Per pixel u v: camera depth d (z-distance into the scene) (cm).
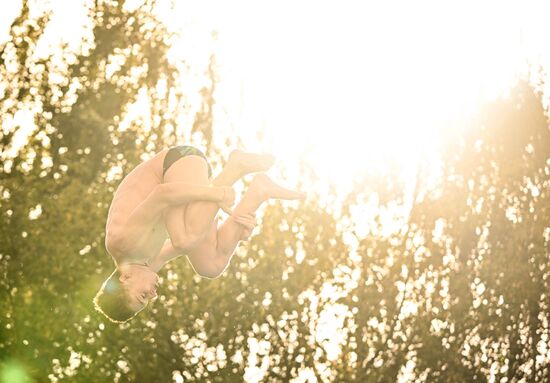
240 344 1817
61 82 1952
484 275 1970
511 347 1981
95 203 1838
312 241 1848
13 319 1836
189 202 580
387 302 1870
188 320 1806
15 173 1894
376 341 1848
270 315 1822
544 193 2056
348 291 1848
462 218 1970
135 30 1967
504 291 1977
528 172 2048
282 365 1819
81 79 1950
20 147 1917
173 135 1912
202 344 1816
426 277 1911
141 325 1816
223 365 1817
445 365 1902
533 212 2041
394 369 1869
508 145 2058
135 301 603
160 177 604
